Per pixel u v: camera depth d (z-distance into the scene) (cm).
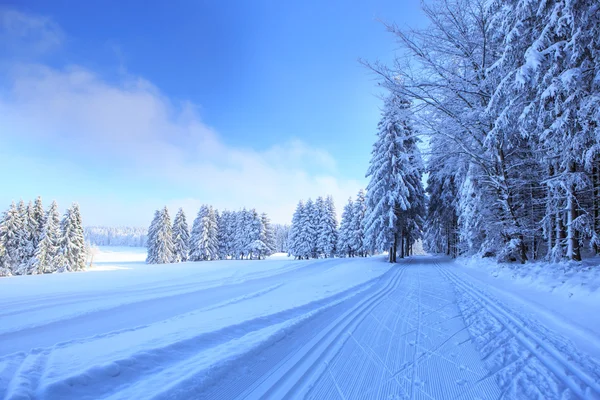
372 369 334
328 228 4662
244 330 459
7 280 1330
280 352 386
